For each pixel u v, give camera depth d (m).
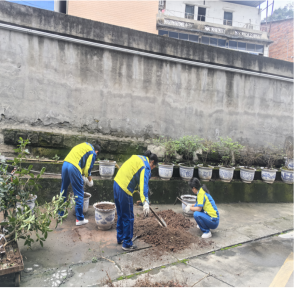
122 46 5.59
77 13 12.98
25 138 4.89
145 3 14.27
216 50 6.46
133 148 5.75
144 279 2.55
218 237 3.81
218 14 19.62
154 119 6.04
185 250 3.30
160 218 3.86
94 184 4.71
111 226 3.88
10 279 2.33
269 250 3.50
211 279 2.65
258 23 20.34
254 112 7.06
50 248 3.07
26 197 3.01
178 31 17.20
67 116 5.29
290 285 2.62
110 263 2.83
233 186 5.73
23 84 4.96
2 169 2.95
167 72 6.10
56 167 4.71
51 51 5.11
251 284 2.60
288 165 6.41
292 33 18.20
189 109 6.36
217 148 6.25
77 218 3.80
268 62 7.04
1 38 4.78
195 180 3.98
